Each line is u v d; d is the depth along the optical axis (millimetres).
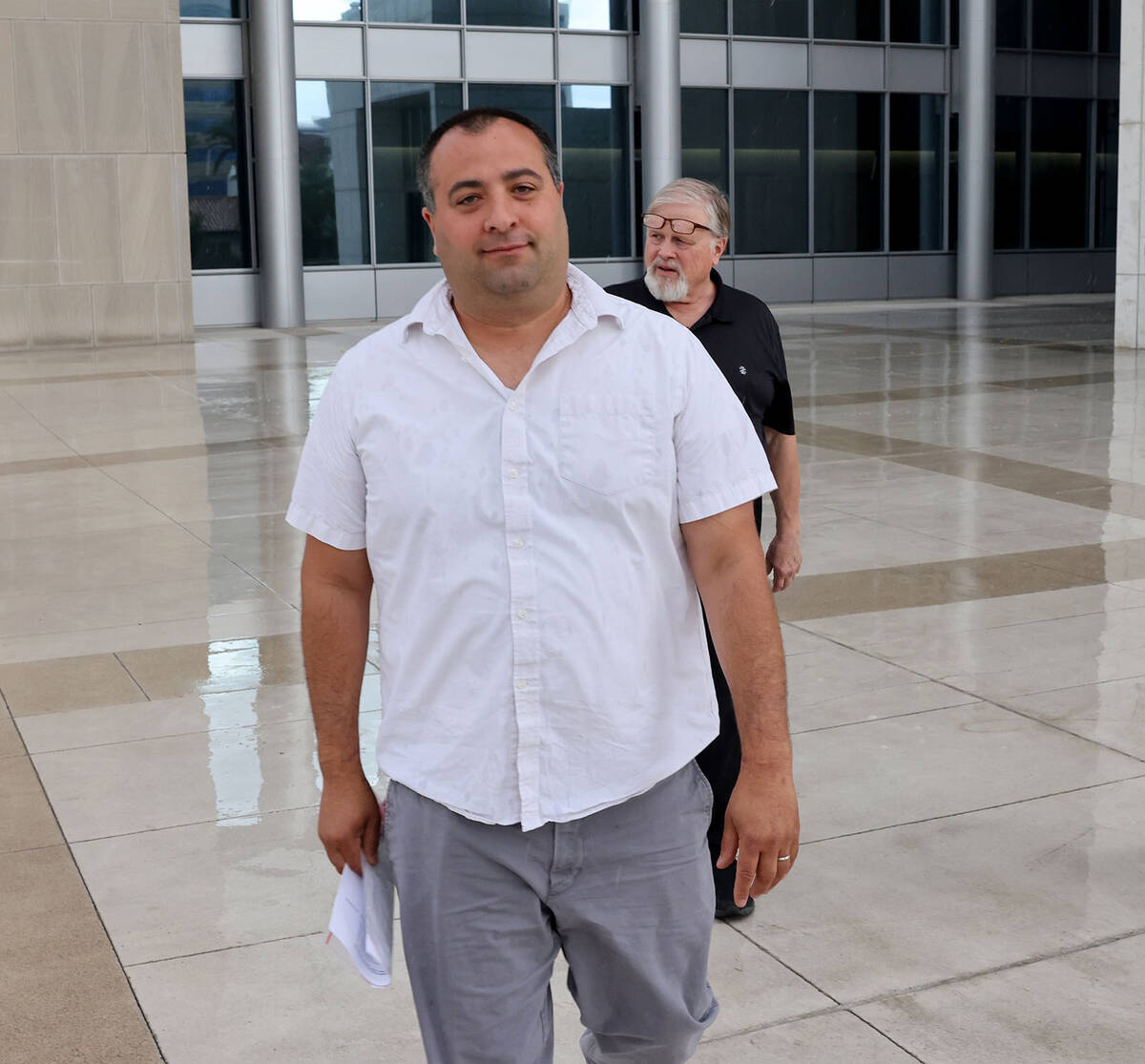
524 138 2168
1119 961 3480
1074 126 31891
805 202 29812
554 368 2211
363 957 2309
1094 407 13188
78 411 14461
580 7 27578
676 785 2344
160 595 7215
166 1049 3160
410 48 26578
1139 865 3998
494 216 2111
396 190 26891
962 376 15883
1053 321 23906
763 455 2312
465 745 2244
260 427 13203
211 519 9062
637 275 28641
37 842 4258
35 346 22188
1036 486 9594
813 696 5461
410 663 2275
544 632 2205
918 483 9773
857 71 29828
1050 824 4270
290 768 4840
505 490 2193
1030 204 31688
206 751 5008
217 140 25688
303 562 2402
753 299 3818
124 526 8883
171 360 19953
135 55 22047
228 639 6402
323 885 3969
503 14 27141
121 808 4504
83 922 3752
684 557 2354
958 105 30125
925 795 4500
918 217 30859
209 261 25922
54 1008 3330
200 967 3518
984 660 5855
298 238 25547
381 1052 3158
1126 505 8930
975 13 29109
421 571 2244
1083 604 6680
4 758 4957
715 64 28734
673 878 2332
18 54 21547
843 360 17859
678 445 2260
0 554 8172
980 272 30188
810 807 4422
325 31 26000
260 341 22953
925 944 3582
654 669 2295
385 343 2273
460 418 2217
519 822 2240
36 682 5809
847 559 7648
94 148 22078
